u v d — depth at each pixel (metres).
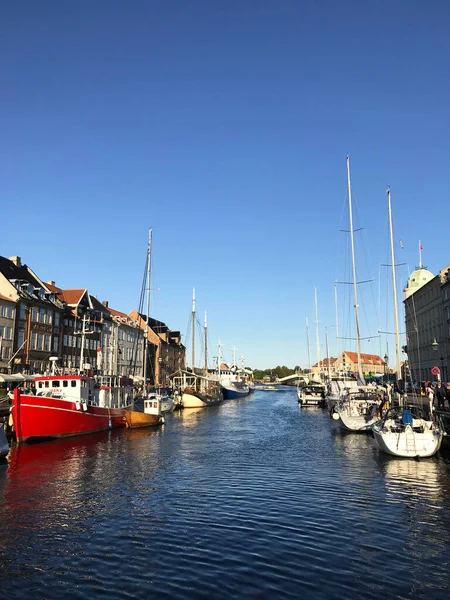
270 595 11.36
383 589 11.70
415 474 23.89
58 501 19.61
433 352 73.56
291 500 19.42
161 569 12.85
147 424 49.28
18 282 66.00
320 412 71.75
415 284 88.31
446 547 14.34
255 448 34.09
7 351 61.81
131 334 105.06
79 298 81.06
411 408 32.31
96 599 11.22
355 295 50.50
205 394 90.81
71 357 78.00
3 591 11.66
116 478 23.95
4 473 25.28
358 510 17.98
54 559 13.59
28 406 36.06
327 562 13.27
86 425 41.38
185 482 22.94
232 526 16.27
